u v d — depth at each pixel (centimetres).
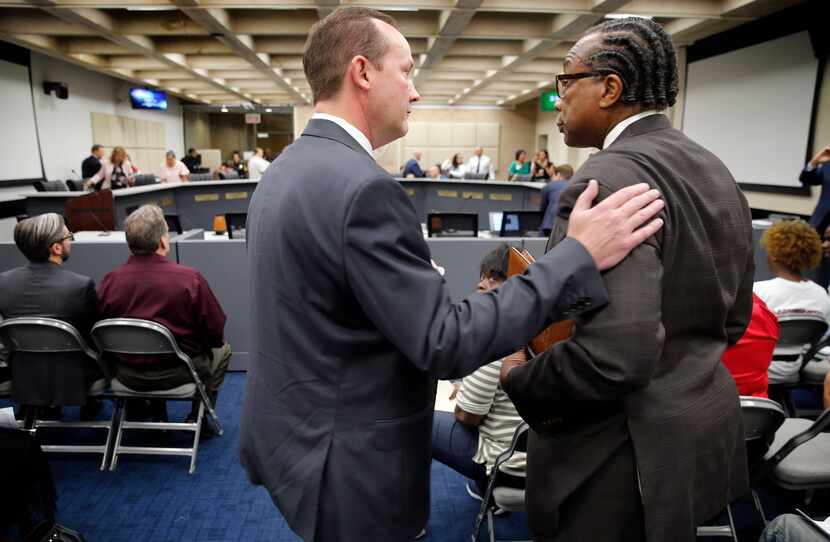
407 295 70
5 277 214
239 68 1022
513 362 103
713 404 80
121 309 218
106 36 730
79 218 472
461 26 668
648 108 82
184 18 714
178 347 214
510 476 159
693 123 787
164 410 262
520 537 192
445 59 959
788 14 590
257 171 1016
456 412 165
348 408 78
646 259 71
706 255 76
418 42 836
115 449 233
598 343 70
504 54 849
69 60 907
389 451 79
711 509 81
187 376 225
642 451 76
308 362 78
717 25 677
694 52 779
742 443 87
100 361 218
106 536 192
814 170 443
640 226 71
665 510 76
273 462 82
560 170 519
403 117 84
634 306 69
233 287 327
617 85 80
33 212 571
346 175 72
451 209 848
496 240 337
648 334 68
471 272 339
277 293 78
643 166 76
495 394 157
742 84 677
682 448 76
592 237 71
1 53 806
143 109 1277
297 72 1107
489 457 160
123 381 222
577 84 84
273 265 77
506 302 70
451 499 214
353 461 78
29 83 883
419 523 86
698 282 76
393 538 82
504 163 1641
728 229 79
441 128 1611
